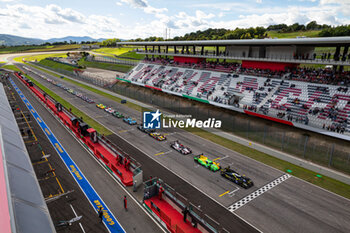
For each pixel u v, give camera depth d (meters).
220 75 54.50
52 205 20.36
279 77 44.56
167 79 63.88
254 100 43.56
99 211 18.48
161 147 32.81
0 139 18.22
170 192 21.20
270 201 21.45
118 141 34.41
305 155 29.11
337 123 31.84
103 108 52.22
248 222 18.78
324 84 38.41
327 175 25.69
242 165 28.02
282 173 26.28
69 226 18.02
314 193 22.70
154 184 21.67
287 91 41.25
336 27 100.12
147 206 20.20
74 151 31.12
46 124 41.09
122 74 98.06
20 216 10.64
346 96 34.75
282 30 146.50
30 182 14.60
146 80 68.69
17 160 16.44
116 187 23.45
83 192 22.36
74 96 64.88
